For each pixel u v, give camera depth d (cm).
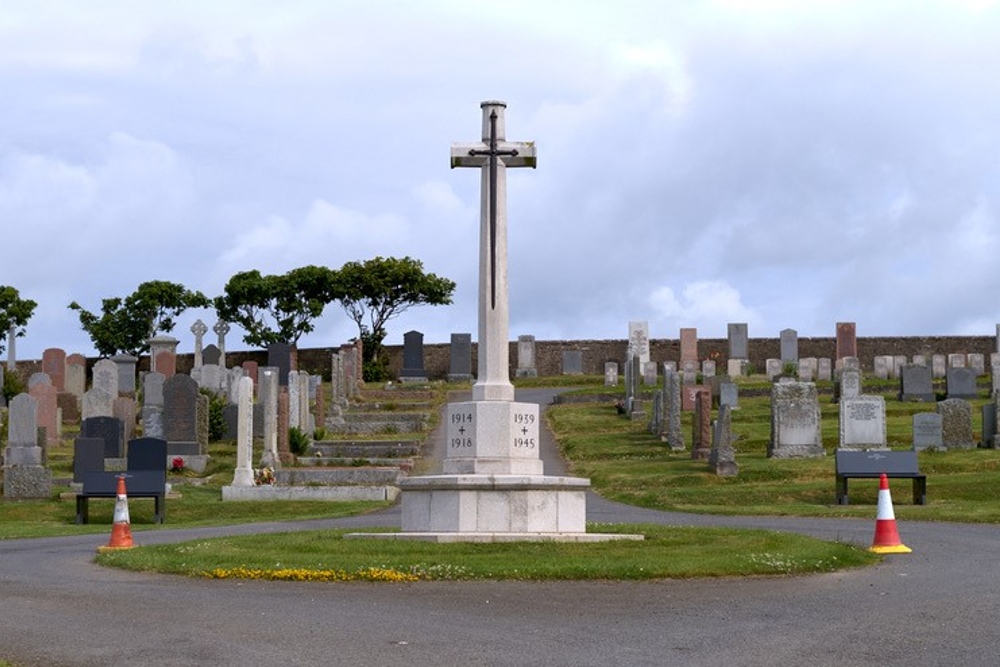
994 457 4184
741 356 8331
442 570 1795
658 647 1304
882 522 2205
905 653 1276
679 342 8756
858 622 1443
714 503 3553
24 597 1652
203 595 1655
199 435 4847
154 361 7200
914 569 1933
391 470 4322
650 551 1986
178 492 4016
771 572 1848
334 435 5766
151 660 1244
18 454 4219
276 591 1688
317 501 3800
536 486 2119
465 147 2191
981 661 1241
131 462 3975
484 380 2189
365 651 1281
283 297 9562
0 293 9219
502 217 2197
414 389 7469
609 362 7994
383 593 1662
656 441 5169
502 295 2194
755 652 1280
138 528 3152
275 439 4575
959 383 6166
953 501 3466
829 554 1997
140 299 9631
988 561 2048
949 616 1483
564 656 1260
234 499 3834
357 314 9450
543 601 1594
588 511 3362
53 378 6969
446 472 2183
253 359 9006
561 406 6675
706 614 1498
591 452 4994
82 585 1777
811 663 1231
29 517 3547
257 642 1327
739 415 5650
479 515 2112
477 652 1277
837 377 6812
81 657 1260
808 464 4159
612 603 1578
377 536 2167
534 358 8606
